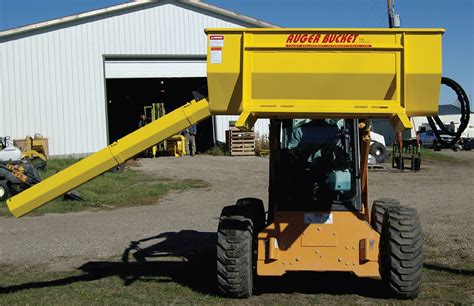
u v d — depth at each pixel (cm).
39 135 3033
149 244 1191
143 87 4144
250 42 688
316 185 786
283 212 772
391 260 732
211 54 695
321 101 682
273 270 759
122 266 1000
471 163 3275
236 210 788
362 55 675
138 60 3284
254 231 800
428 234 1219
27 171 1830
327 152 805
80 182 765
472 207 1611
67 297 792
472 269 916
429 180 2348
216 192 2066
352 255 755
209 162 2938
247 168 2688
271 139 832
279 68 683
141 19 3272
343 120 814
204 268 973
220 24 3369
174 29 3322
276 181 793
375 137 3002
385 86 674
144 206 1791
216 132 3503
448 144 723
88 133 3203
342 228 762
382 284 820
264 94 689
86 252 1122
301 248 759
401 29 668
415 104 675
